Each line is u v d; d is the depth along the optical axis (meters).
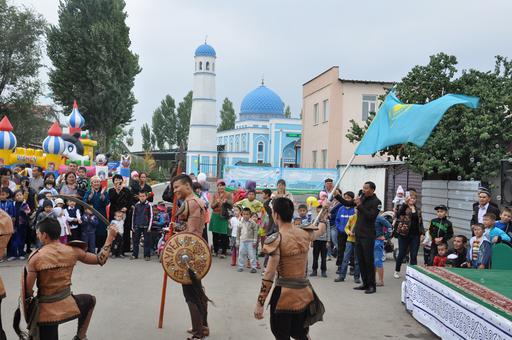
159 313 7.45
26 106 39.59
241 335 6.72
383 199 22.20
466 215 14.27
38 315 4.88
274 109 67.94
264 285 4.89
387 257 13.64
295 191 26.77
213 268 11.59
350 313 7.95
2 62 38.06
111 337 6.48
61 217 11.32
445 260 9.91
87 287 9.17
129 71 44.28
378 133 8.34
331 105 30.42
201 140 64.06
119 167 24.67
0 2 38.53
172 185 6.87
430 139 14.74
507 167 9.32
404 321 7.58
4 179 11.59
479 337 5.56
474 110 14.49
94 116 43.22
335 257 13.37
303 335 5.12
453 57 16.34
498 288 6.36
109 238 5.56
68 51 42.00
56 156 19.97
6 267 10.71
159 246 12.38
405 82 16.72
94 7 43.28
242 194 14.55
